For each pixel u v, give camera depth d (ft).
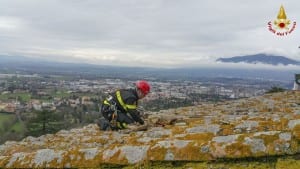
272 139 17.75
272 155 17.10
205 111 42.60
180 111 45.14
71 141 27.66
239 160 17.53
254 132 20.38
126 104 31.71
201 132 23.21
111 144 23.70
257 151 17.40
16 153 23.88
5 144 31.81
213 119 30.91
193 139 21.21
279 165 16.29
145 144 20.68
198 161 18.07
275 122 22.90
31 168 20.54
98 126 34.65
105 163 19.35
